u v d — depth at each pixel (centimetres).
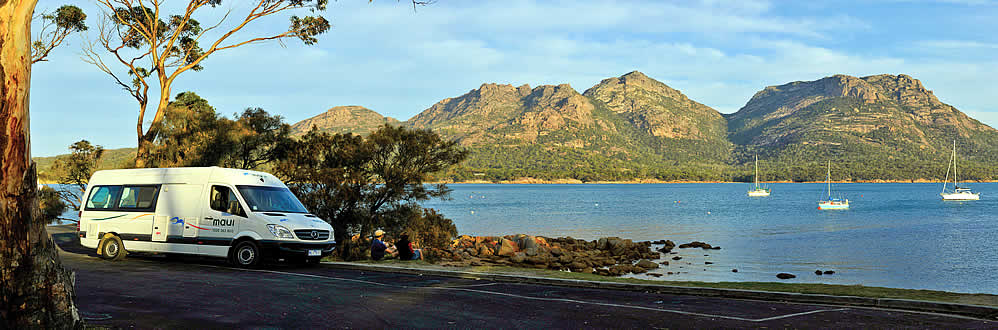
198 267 1411
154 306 890
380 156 2186
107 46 2595
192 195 1499
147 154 2388
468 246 3228
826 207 9550
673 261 2908
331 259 1798
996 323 853
